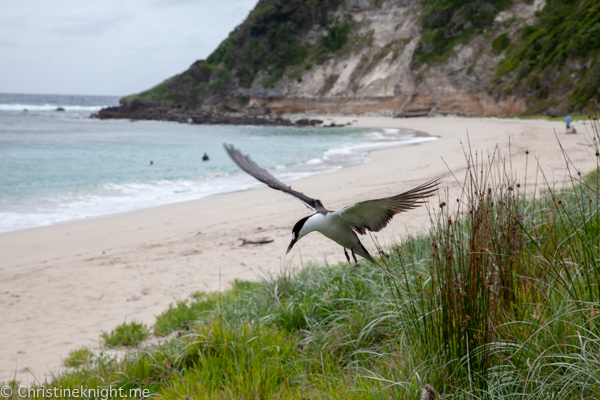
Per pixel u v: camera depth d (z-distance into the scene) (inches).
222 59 5054.1
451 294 164.7
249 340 206.5
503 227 187.6
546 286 179.0
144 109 4426.7
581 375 141.2
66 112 5137.8
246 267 427.5
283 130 2888.8
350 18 4443.9
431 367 162.6
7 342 303.7
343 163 1202.6
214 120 3730.3
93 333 312.3
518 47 2898.6
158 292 385.1
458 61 3110.2
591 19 2391.7
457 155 1104.2
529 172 674.2
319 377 188.5
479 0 3358.8
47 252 526.9
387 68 3809.1
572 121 1835.6
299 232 181.8
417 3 4094.5
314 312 250.1
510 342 162.1
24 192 880.9
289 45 4507.9
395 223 491.2
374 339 213.2
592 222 223.0
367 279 263.1
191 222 641.6
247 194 834.2
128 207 765.9
